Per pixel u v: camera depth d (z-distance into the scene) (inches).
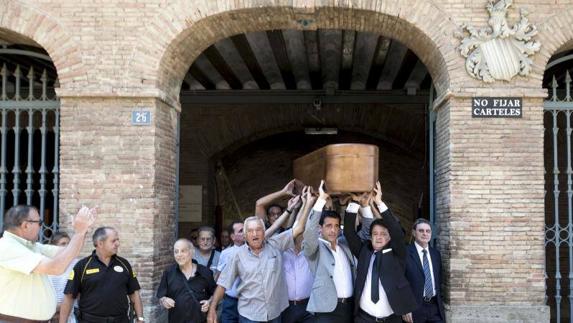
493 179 342.3
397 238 244.2
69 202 346.0
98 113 349.7
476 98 345.1
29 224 203.9
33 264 189.0
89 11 353.4
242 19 362.6
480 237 339.6
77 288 250.4
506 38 345.1
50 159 554.6
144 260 340.8
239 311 257.8
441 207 361.7
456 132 344.8
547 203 530.0
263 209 306.5
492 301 336.8
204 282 275.3
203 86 605.3
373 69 537.0
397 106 609.9
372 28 373.7
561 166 530.0
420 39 358.6
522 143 343.3
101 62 350.6
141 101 349.4
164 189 365.4
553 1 349.1
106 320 249.6
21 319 196.4
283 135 742.5
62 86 351.3
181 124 627.8
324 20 366.9
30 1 354.0
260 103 615.8
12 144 557.3
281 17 362.0
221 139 628.1
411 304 243.4
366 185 235.3
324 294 243.8
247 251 258.1
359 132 689.0
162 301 273.7
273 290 253.3
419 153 644.7
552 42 347.6
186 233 621.6
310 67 533.0
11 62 452.1
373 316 243.6
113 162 346.9
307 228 242.7
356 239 250.2
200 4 351.6
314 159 268.1
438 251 333.4
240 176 749.3
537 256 338.3
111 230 255.0
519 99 344.5
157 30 351.6
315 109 620.4
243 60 514.3
